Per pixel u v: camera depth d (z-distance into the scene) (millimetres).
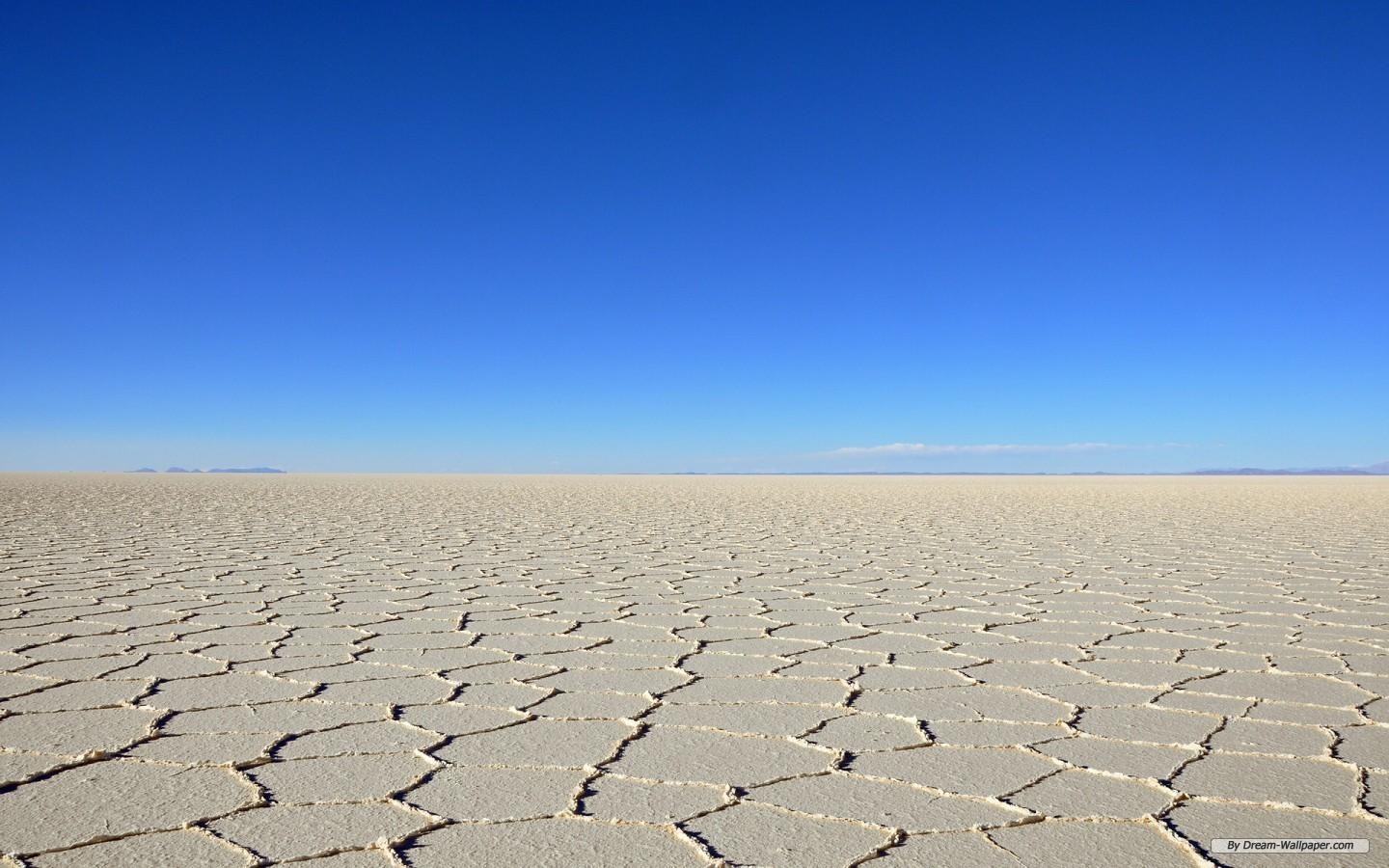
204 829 1687
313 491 19500
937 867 1555
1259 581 5363
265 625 3797
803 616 4121
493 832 1686
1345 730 2361
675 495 19156
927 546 7523
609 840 1657
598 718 2465
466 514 11578
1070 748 2211
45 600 4398
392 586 4969
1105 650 3398
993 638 3621
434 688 2781
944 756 2148
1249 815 1788
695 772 2033
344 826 1710
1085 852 1619
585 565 6031
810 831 1702
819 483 34438
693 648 3410
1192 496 19297
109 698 2615
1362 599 4652
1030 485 31078
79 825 1703
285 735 2271
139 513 10891
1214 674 3008
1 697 2619
